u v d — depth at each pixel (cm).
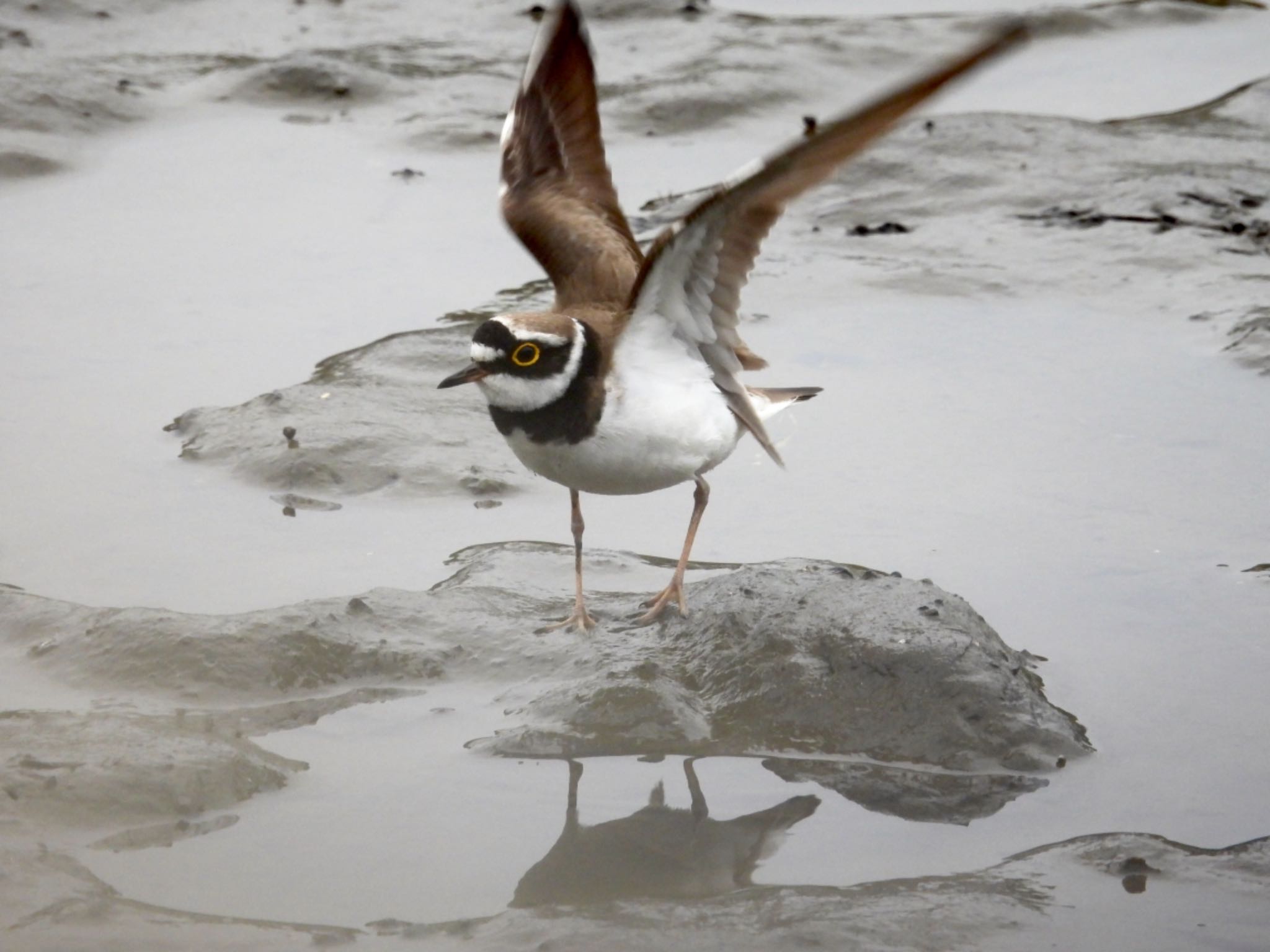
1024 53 2467
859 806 912
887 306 1669
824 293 1697
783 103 2244
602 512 1300
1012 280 1712
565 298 1080
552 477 1039
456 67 2347
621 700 990
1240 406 1432
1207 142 2041
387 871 841
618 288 1071
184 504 1294
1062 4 2600
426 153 2081
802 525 1262
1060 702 1008
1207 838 871
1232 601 1127
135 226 1844
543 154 1178
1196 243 1766
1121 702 1009
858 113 816
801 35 2416
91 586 1164
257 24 2525
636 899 819
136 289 1688
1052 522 1249
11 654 1062
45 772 888
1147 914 798
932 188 1942
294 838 870
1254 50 2453
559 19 1174
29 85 2127
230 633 1051
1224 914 798
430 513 1293
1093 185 1927
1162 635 1086
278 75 2262
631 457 1004
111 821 867
